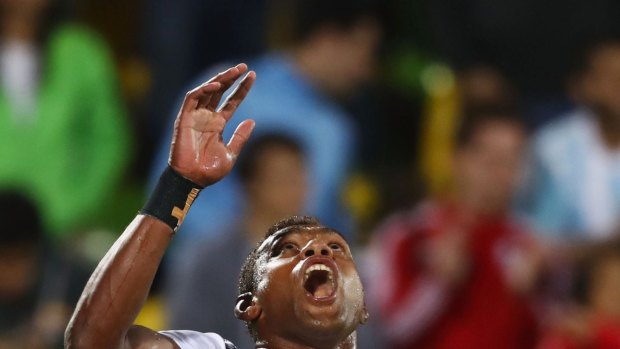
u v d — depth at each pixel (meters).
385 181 27.69
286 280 11.12
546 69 29.23
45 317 20.50
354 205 27.25
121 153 25.55
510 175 22.61
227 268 20.00
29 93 24.33
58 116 24.45
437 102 28.12
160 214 10.99
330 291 11.12
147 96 28.73
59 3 25.20
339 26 24.52
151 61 28.95
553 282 22.45
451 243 21.95
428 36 30.36
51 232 23.91
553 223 25.23
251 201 20.94
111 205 27.31
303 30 24.77
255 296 11.30
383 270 22.27
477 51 29.55
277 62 24.86
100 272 10.82
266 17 28.77
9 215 20.56
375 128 28.83
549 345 21.86
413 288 21.97
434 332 21.88
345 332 11.15
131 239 10.88
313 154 23.84
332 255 11.20
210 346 11.59
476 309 21.91
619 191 25.09
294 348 11.17
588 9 28.80
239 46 28.75
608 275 21.88
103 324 10.70
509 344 21.95
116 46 30.38
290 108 24.02
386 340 21.30
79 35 25.36
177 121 11.18
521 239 22.44
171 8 28.67
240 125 11.31
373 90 28.89
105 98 25.38
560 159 25.44
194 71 28.59
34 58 24.56
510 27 29.39
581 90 26.36
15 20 24.42
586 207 25.11
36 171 23.98
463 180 22.72
